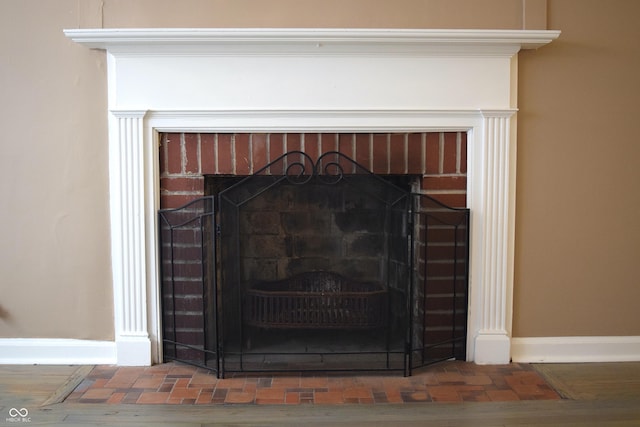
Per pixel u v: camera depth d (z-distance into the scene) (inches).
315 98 91.2
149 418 76.0
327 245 106.7
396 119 91.6
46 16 90.1
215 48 88.9
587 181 94.6
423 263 95.0
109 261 94.2
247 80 90.6
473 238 94.3
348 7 90.7
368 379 89.8
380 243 106.1
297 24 90.7
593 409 79.1
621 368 94.0
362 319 97.7
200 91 90.7
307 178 93.6
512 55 90.9
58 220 93.5
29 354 95.3
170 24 90.1
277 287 103.2
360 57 90.4
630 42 92.7
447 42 88.1
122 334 94.1
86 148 92.3
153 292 94.0
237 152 92.9
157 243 93.6
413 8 91.0
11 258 94.1
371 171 93.5
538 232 95.1
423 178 94.0
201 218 92.0
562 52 92.4
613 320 96.8
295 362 96.5
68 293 94.8
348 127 91.4
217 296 91.7
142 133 90.8
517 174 94.0
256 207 105.3
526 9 90.7
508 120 91.8
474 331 96.1
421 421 75.7
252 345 102.9
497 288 94.6
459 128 92.3
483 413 78.0
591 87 93.1
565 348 96.9
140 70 90.1
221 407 79.5
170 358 96.3
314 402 81.4
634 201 95.0
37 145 92.2
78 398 82.0
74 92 91.4
